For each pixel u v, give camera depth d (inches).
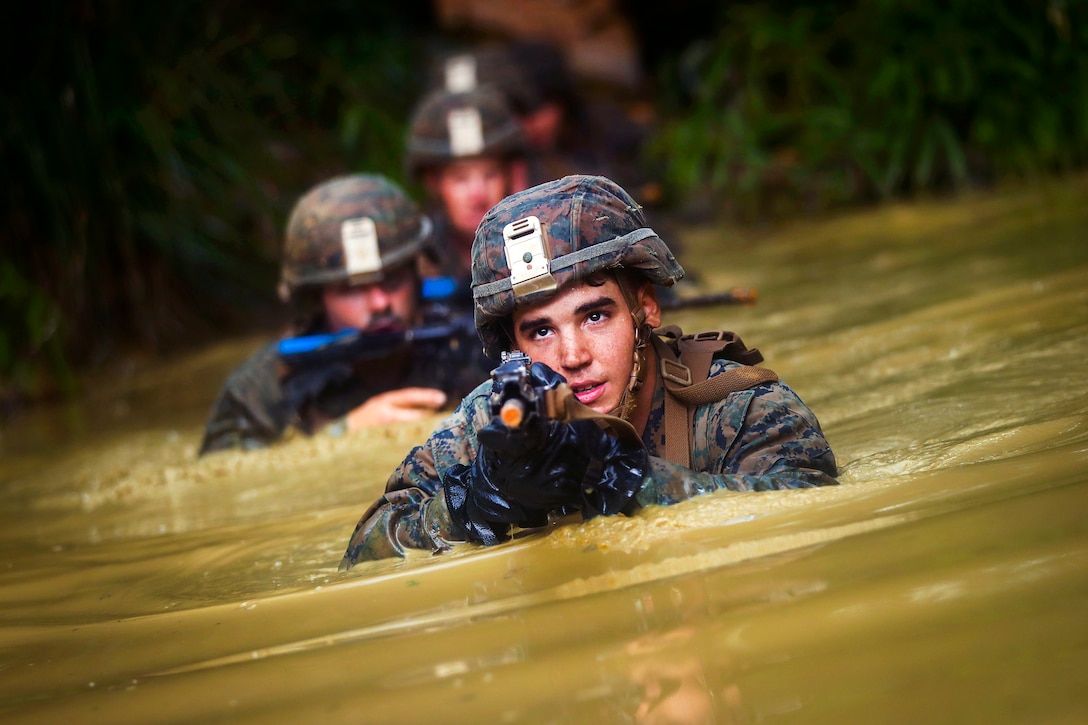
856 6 986.7
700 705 131.6
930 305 433.1
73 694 173.5
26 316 660.7
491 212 217.2
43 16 689.0
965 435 241.9
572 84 767.7
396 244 406.6
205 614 206.7
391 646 167.6
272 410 414.6
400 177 896.3
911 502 188.5
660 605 162.2
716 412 219.5
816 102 974.4
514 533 215.8
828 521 185.0
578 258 208.7
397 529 224.1
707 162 949.2
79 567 272.7
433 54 1096.8
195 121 796.0
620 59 1186.0
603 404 214.2
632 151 905.5
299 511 301.4
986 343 343.9
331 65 939.3
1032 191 768.9
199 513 323.3
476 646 160.9
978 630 136.9
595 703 135.8
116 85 732.0
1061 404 253.3
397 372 416.2
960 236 622.8
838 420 290.5
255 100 872.9
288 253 416.2
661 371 224.1
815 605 151.9
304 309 432.8
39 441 513.3
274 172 831.1
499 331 224.5
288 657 172.4
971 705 122.0
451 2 1154.0
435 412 398.3
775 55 1002.1
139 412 551.8
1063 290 398.9
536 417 189.3
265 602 205.9
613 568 181.3
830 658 136.8
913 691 126.4
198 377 623.5
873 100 917.2
